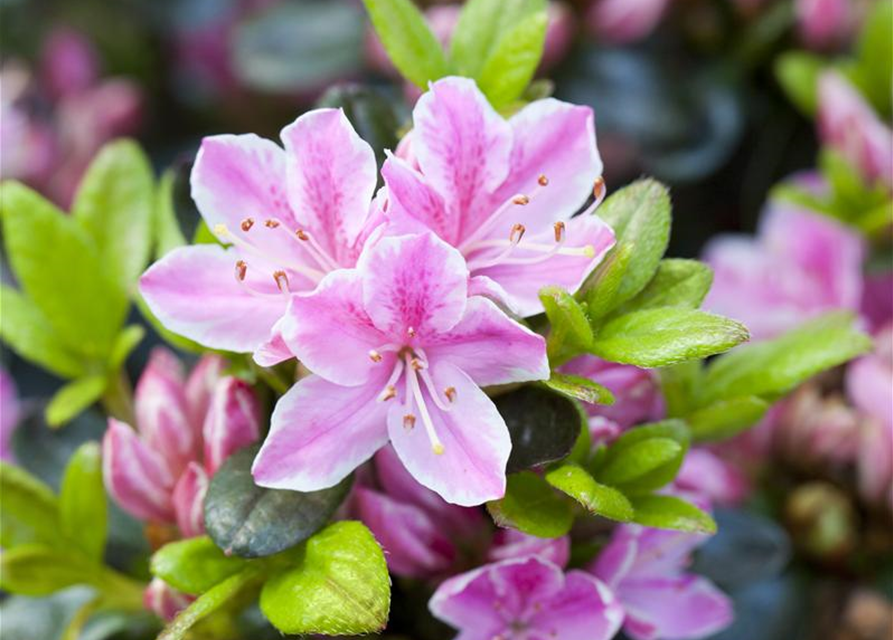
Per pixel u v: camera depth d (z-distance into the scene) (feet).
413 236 0.94
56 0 1.71
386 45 1.06
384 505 1.02
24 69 1.70
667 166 1.46
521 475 1.00
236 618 1.05
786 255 1.39
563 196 1.01
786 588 1.32
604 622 1.03
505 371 0.97
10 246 1.14
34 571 1.09
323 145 0.98
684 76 1.48
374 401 0.97
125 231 1.17
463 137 0.99
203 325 0.99
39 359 1.15
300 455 0.96
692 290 1.02
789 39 1.46
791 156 1.51
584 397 0.96
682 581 1.10
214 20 1.73
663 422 1.03
